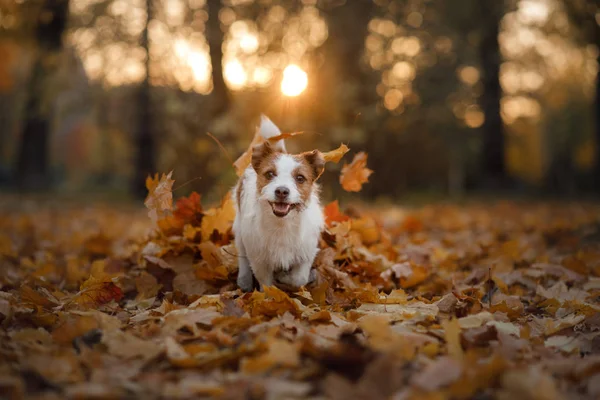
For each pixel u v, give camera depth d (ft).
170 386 9.11
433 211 44.16
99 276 16.24
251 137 42.01
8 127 106.01
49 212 46.78
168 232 18.92
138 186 64.54
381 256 18.84
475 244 24.88
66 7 62.59
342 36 55.16
